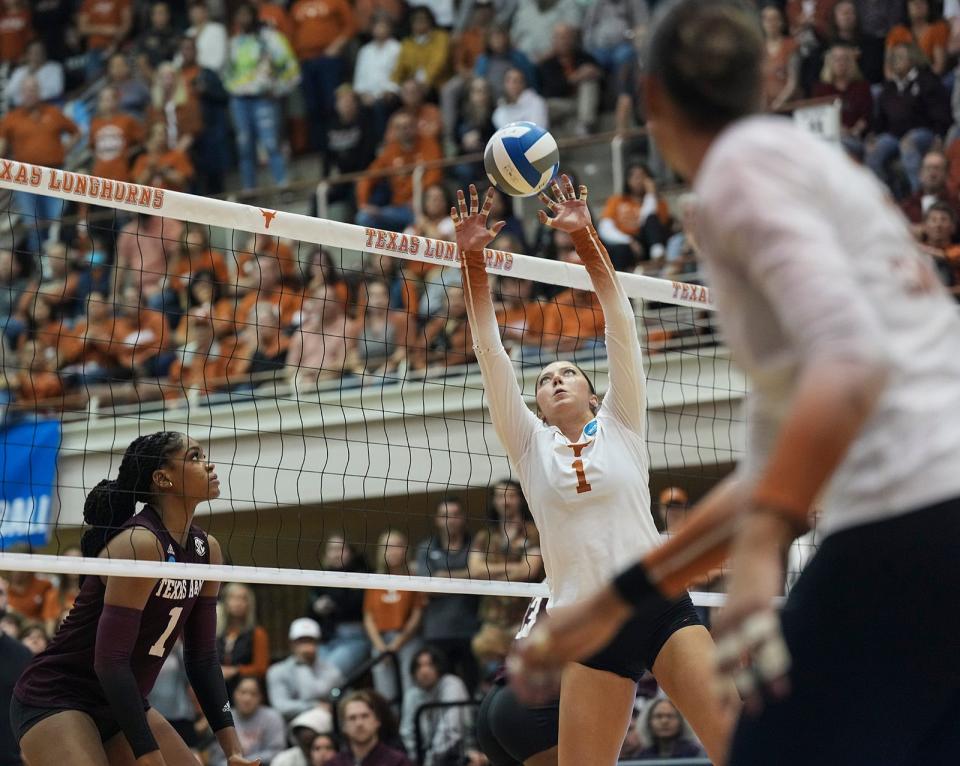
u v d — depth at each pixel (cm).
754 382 183
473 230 458
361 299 1203
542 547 447
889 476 178
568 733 422
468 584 510
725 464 993
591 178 1247
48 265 1424
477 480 1072
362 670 916
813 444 146
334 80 1518
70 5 1739
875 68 1201
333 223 518
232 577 442
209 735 925
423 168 1323
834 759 183
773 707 188
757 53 184
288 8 1611
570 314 1094
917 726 186
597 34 1403
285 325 1221
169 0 1709
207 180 1535
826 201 174
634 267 1158
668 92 186
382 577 488
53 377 1295
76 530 1180
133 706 402
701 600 554
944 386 182
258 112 1528
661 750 788
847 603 182
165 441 445
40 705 420
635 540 434
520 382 1033
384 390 1118
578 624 173
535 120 1346
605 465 436
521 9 1478
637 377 449
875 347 149
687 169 193
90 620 427
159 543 429
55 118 1579
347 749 825
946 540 176
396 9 1560
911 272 185
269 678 957
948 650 180
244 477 1161
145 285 1353
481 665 884
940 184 1089
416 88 1420
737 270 175
